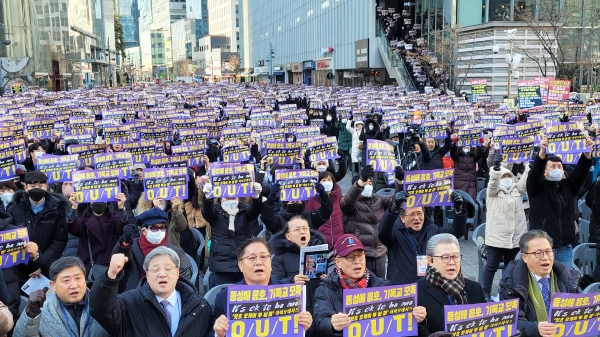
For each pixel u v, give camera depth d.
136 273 6.83
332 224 8.35
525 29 40.72
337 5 73.19
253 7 130.88
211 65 174.75
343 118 22.41
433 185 6.95
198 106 33.50
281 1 103.94
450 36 45.09
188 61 188.62
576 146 9.98
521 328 5.21
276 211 9.54
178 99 40.72
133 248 6.92
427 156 13.03
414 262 6.91
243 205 8.23
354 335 4.95
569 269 5.89
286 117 23.08
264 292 4.88
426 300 5.48
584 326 5.04
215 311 5.50
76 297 5.21
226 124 22.17
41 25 71.12
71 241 8.45
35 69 67.50
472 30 44.09
